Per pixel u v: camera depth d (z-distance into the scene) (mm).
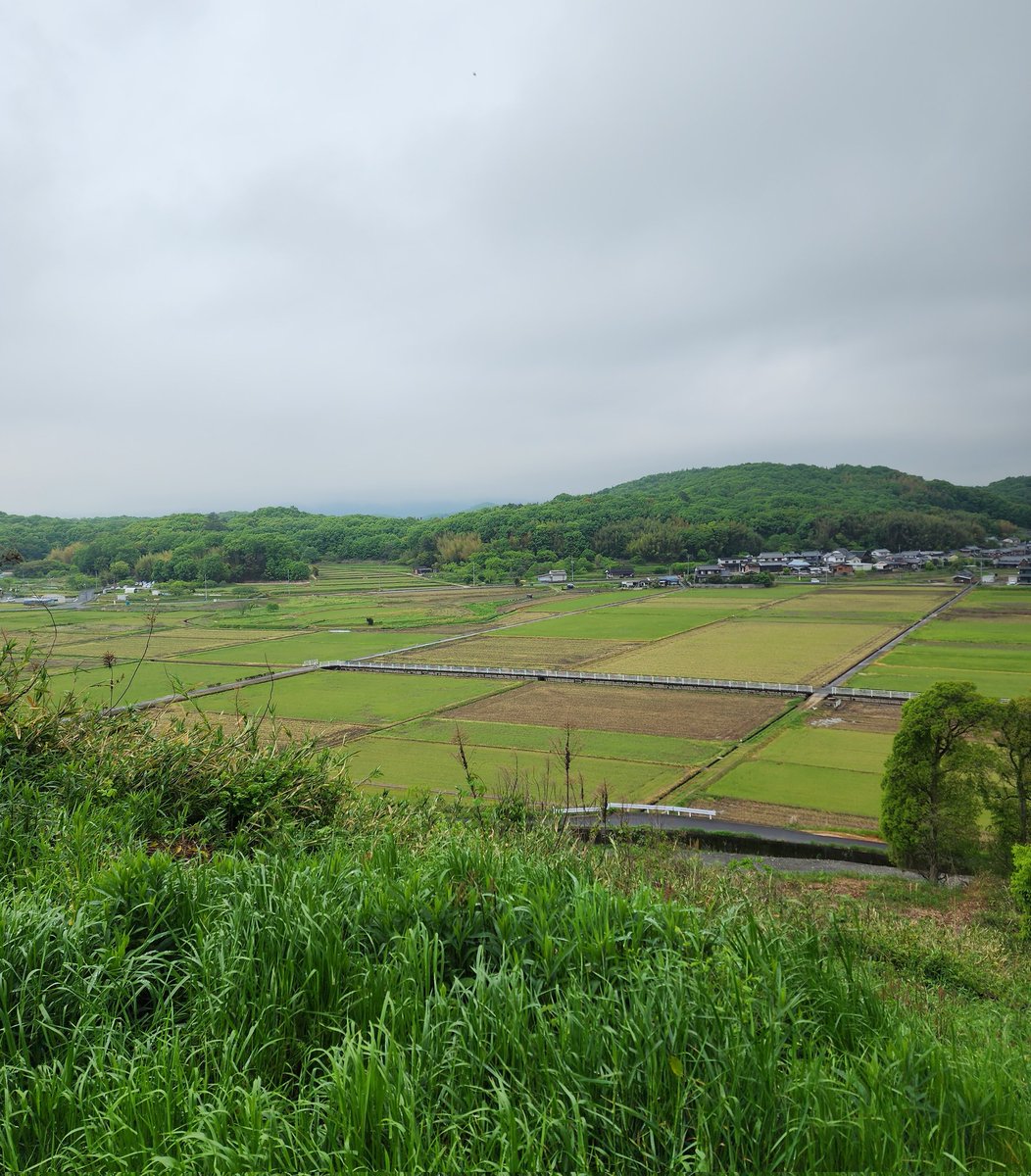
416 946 4883
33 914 5000
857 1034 4793
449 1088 3938
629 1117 3984
